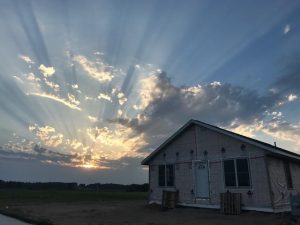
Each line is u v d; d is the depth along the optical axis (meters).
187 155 21.52
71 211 20.53
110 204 26.66
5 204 26.78
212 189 19.52
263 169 17.20
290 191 18.55
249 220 14.89
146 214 18.66
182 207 20.92
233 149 18.88
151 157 24.11
